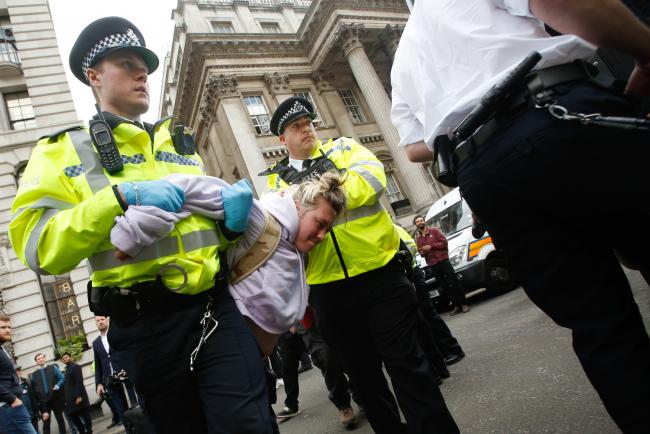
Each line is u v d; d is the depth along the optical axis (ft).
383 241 7.48
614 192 3.38
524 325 15.46
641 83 3.61
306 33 77.46
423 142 5.66
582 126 3.33
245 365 4.63
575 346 3.87
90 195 4.58
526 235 3.98
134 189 4.31
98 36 5.39
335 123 76.18
